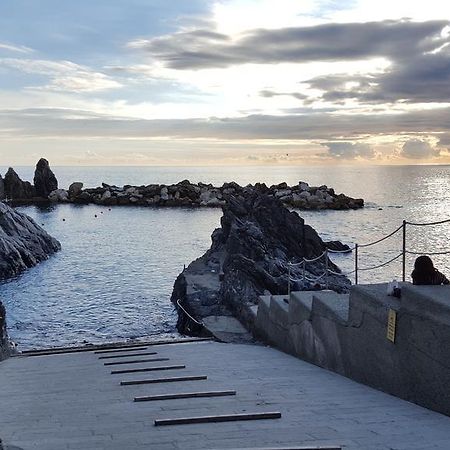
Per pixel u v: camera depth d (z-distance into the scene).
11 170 118.00
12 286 37.19
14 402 9.30
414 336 8.36
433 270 8.88
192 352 15.16
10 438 6.63
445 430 6.40
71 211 96.62
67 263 46.41
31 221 52.47
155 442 6.13
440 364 7.74
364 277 37.91
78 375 12.04
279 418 7.17
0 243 42.06
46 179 119.81
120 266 45.03
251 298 23.06
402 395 8.69
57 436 6.66
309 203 94.75
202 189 114.75
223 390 9.27
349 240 56.62
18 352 18.14
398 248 49.66
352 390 9.37
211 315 23.09
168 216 87.44
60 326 27.22
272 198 38.38
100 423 7.25
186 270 32.34
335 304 11.84
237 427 6.71
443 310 7.70
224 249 35.47
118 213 92.69
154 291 35.34
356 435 6.19
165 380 10.41
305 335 13.10
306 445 5.76
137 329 26.45
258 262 29.23
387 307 9.14
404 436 6.10
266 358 13.67
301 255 36.34
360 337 10.16
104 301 32.56
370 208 95.62
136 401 8.62
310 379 10.52
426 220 76.12
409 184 196.00
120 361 13.88
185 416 7.33
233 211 37.75
